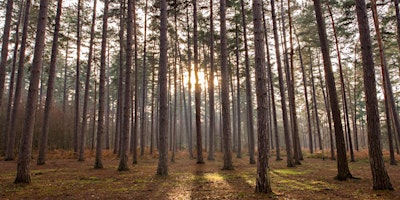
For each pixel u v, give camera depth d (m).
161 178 10.66
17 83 18.44
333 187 8.45
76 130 23.50
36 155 20.73
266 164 7.53
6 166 14.20
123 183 9.42
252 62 29.72
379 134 8.16
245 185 8.88
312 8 22.56
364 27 8.45
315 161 21.08
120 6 21.95
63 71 40.53
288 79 22.78
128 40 14.46
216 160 21.62
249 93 19.33
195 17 18.92
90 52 21.67
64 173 12.05
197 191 7.92
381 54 16.56
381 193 7.38
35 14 21.28
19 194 7.39
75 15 25.14
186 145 51.78
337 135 10.30
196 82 18.45
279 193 7.48
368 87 8.25
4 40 16.53
